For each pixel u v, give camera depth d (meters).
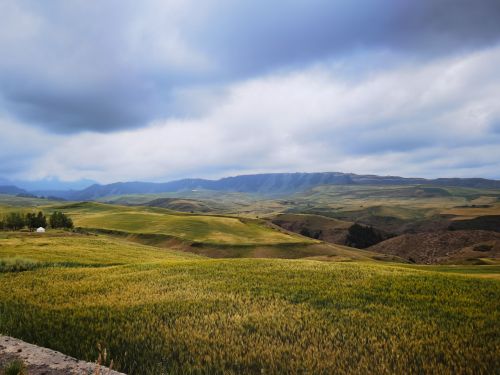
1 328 11.63
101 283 20.73
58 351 9.74
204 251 120.75
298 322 12.94
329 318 13.41
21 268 28.62
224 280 21.38
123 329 11.88
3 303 15.35
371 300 16.53
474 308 14.94
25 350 9.36
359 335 11.55
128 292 18.02
